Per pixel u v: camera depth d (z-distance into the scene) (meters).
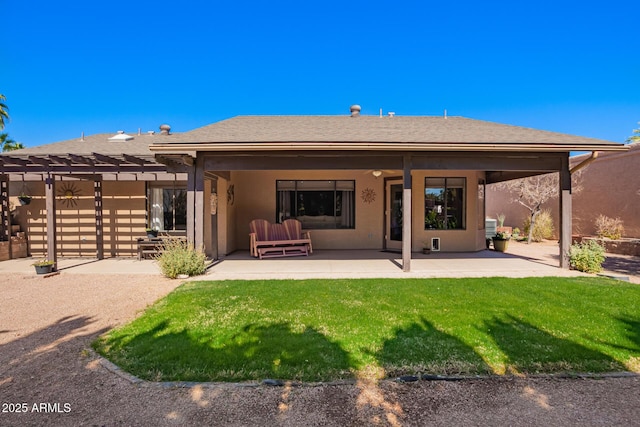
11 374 3.05
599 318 4.34
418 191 10.78
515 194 17.53
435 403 2.58
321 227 11.60
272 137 7.46
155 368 3.09
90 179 9.46
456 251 10.97
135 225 10.40
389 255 10.19
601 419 2.39
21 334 3.99
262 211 11.54
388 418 2.40
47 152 9.62
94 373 3.05
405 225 7.56
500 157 7.65
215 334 3.83
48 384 2.88
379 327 4.04
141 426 2.33
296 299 5.28
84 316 4.64
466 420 2.38
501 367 3.09
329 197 11.61
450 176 10.95
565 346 3.50
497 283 6.34
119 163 7.77
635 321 4.23
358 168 7.55
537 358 3.24
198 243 7.58
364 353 3.34
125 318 4.55
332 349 3.43
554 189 14.07
